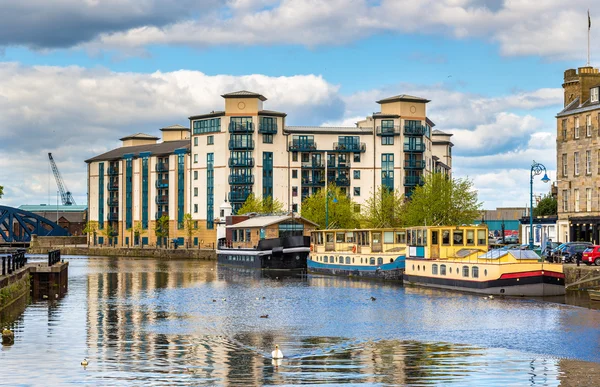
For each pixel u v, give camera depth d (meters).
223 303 71.69
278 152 183.88
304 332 53.50
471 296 72.81
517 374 40.09
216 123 185.50
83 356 44.47
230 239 136.00
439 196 131.38
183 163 195.00
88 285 92.56
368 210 174.12
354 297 74.88
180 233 195.25
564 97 125.94
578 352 45.47
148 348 47.22
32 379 38.78
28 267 78.19
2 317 60.19
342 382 38.53
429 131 197.12
